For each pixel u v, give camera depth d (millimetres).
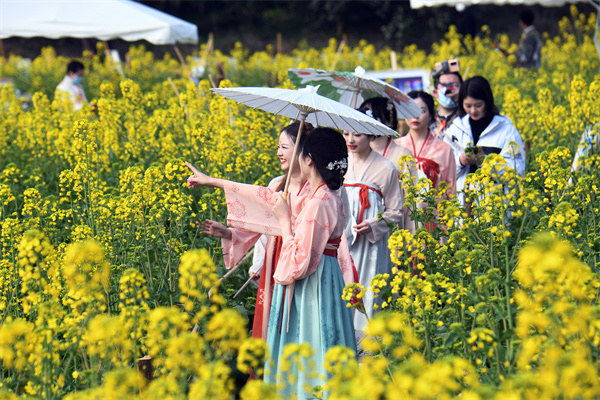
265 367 10648
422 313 9891
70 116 25250
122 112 24297
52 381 9305
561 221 11453
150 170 13656
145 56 66625
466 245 12172
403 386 6996
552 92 31281
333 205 10719
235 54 66750
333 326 10656
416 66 53812
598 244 12648
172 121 23141
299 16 103750
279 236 11367
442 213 13227
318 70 15750
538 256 8445
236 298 13492
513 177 12445
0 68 60438
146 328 9492
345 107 10930
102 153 20719
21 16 35438
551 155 15484
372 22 101750
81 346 9547
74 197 18062
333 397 7492
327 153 10617
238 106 24719
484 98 16547
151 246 13688
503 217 11750
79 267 9672
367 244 13688
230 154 18672
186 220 14492
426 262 11844
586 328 8352
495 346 8695
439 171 16203
